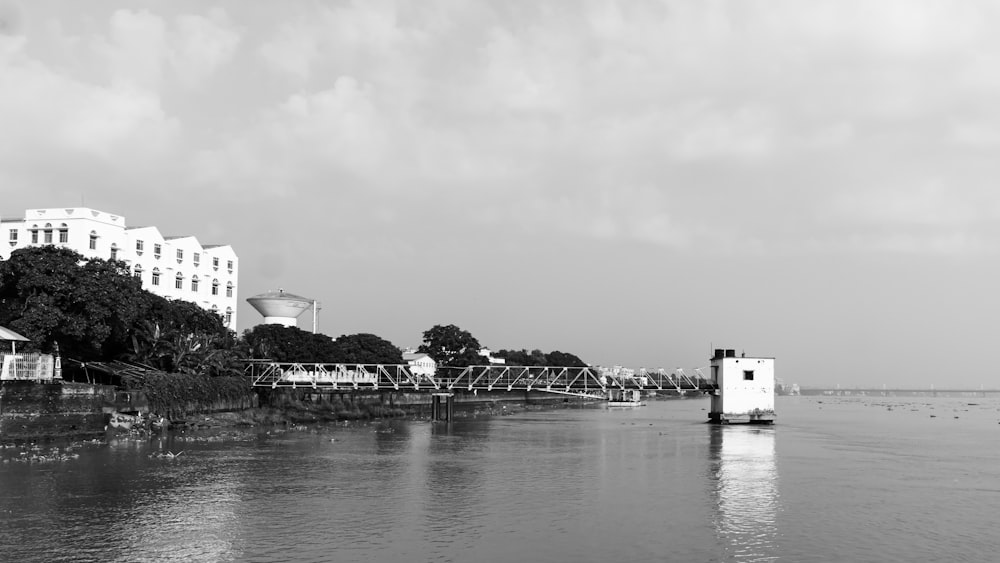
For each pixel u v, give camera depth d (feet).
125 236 374.02
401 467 198.18
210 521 130.41
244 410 319.06
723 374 387.55
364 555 110.83
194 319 342.03
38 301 244.22
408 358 625.00
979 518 139.95
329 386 391.24
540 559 110.01
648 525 131.64
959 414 614.34
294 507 143.23
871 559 112.27
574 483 174.70
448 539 120.57
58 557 107.96
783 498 157.89
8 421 205.77
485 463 208.54
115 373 262.06
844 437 323.37
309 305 572.10
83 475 171.42
